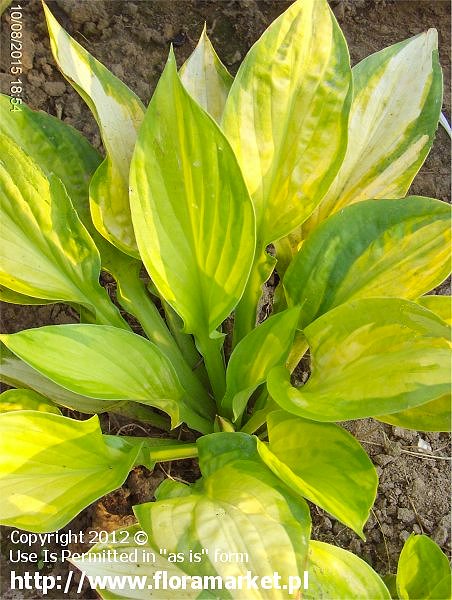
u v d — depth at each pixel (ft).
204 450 1.17
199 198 1.15
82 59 1.30
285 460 1.12
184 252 1.22
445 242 1.13
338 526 1.52
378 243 1.17
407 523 1.53
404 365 0.97
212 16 2.01
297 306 1.17
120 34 1.96
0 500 1.05
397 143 1.37
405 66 1.38
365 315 1.04
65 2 1.94
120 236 1.33
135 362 1.20
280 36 1.17
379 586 1.14
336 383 1.05
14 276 1.27
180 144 1.11
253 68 1.17
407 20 2.04
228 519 0.97
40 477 1.10
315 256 1.21
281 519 0.97
